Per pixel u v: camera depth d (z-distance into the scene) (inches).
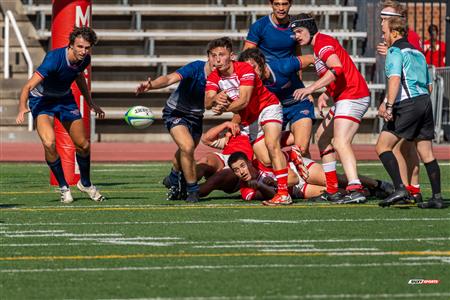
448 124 3083.2
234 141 1600.6
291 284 895.7
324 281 909.8
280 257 1031.0
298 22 1486.2
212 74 1449.3
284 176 1494.8
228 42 1429.6
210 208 1459.2
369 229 1227.9
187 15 3459.6
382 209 1430.9
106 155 2741.1
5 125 3289.9
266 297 844.0
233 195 1663.4
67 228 1250.0
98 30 3417.8
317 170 1557.6
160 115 3287.4
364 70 3346.5
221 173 1589.6
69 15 1931.6
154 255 1046.4
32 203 1552.7
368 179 1574.8
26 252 1067.9
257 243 1122.0
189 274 943.0
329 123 1526.8
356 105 1476.4
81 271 960.9
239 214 1382.9
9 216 1376.7
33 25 3467.0
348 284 896.9
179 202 1555.1
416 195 1492.4
